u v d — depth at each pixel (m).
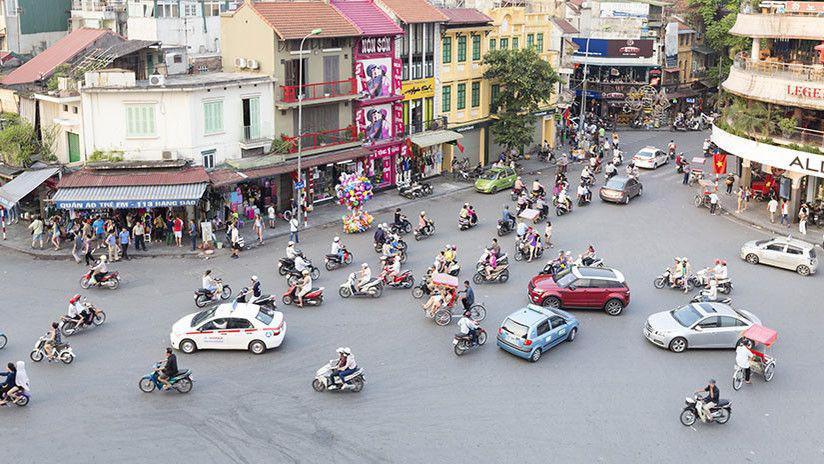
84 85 43.88
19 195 42.09
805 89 47.84
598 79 83.56
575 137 71.50
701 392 25.92
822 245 44.12
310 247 43.16
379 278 36.06
